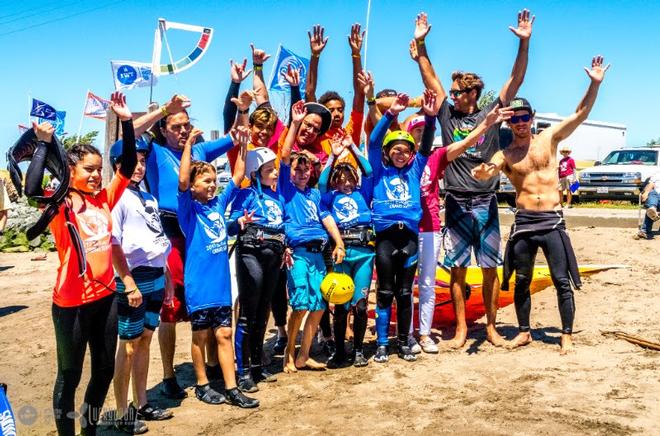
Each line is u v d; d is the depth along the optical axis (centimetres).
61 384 444
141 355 530
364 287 654
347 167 655
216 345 629
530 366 630
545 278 929
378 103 745
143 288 512
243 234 593
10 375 658
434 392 574
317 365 650
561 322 728
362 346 675
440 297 805
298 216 632
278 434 497
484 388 578
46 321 905
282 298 698
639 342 669
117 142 523
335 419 521
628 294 874
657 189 1219
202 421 527
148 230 516
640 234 1227
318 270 638
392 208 651
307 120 661
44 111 991
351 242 647
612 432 476
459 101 711
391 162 668
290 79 674
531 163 683
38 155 416
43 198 422
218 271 556
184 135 586
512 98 685
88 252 437
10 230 1678
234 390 559
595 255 1136
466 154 699
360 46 737
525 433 479
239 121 617
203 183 553
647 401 529
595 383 575
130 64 820
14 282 1255
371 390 586
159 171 580
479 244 700
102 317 449
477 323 805
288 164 634
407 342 675
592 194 2244
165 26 814
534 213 680
